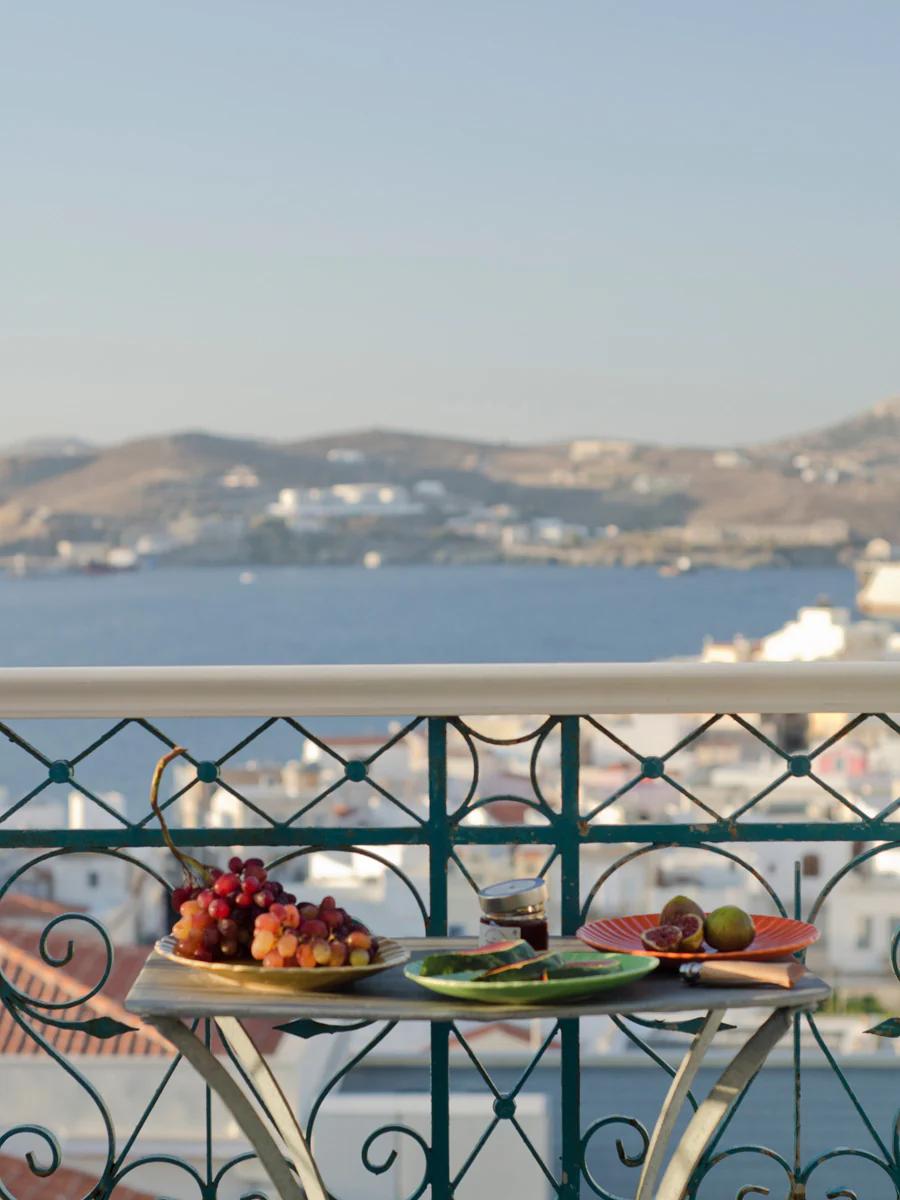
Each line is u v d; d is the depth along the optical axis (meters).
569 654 107.50
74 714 2.02
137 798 39.72
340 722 53.50
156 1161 2.09
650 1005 1.63
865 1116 2.15
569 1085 2.14
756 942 1.89
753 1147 2.15
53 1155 2.11
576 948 1.93
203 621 133.88
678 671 2.03
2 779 44.56
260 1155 1.73
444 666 2.04
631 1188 6.64
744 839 2.08
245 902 1.79
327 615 136.62
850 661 2.04
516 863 14.18
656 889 16.31
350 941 1.74
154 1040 9.58
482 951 1.72
